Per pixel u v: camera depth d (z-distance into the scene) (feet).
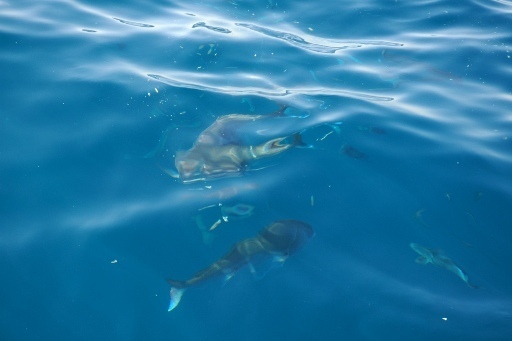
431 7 20.72
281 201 11.93
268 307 10.09
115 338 9.55
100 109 13.87
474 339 9.75
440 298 10.41
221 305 10.08
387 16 19.97
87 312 9.85
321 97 15.21
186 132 13.32
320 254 11.02
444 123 14.69
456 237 11.62
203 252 10.81
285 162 12.84
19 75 14.69
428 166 13.25
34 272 10.36
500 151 13.87
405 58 17.44
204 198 11.83
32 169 12.17
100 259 10.65
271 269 10.65
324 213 11.84
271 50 17.07
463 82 16.49
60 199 11.64
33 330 9.52
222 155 12.69
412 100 15.53
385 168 13.08
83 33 16.93
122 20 18.02
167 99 14.34
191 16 18.69
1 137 12.77
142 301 10.07
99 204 11.63
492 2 21.56
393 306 10.23
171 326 9.75
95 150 12.76
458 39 18.67
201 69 15.83
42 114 13.53
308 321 9.94
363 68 16.76
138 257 10.71
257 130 13.56
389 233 11.59
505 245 11.51
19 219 11.16
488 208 12.31
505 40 18.69
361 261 10.98
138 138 13.12
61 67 15.21
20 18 17.30
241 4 19.79
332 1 20.58
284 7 19.92
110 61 15.72
